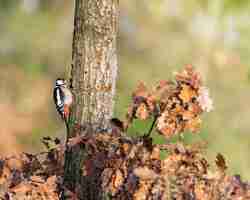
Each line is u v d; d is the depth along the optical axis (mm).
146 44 28734
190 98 8797
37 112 27547
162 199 8375
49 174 9367
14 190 8586
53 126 26859
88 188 9523
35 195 8617
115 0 9758
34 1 33781
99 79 9828
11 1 33312
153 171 8359
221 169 8812
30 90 28797
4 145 25469
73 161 9703
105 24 9734
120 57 28047
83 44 9812
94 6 9688
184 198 8469
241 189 8695
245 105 22297
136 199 8391
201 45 27969
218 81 24500
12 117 26859
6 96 28156
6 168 8969
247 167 19656
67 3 33906
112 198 8789
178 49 28062
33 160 9367
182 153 8781
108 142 8898
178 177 8578
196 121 8844
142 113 8969
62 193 9438
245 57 27094
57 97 9875
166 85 8992
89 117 9852
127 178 8609
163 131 8859
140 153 8727
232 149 19938
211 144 20000
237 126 21031
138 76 25938
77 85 9883
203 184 8609
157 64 27297
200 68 26141
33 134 26219
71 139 8977
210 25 29047
